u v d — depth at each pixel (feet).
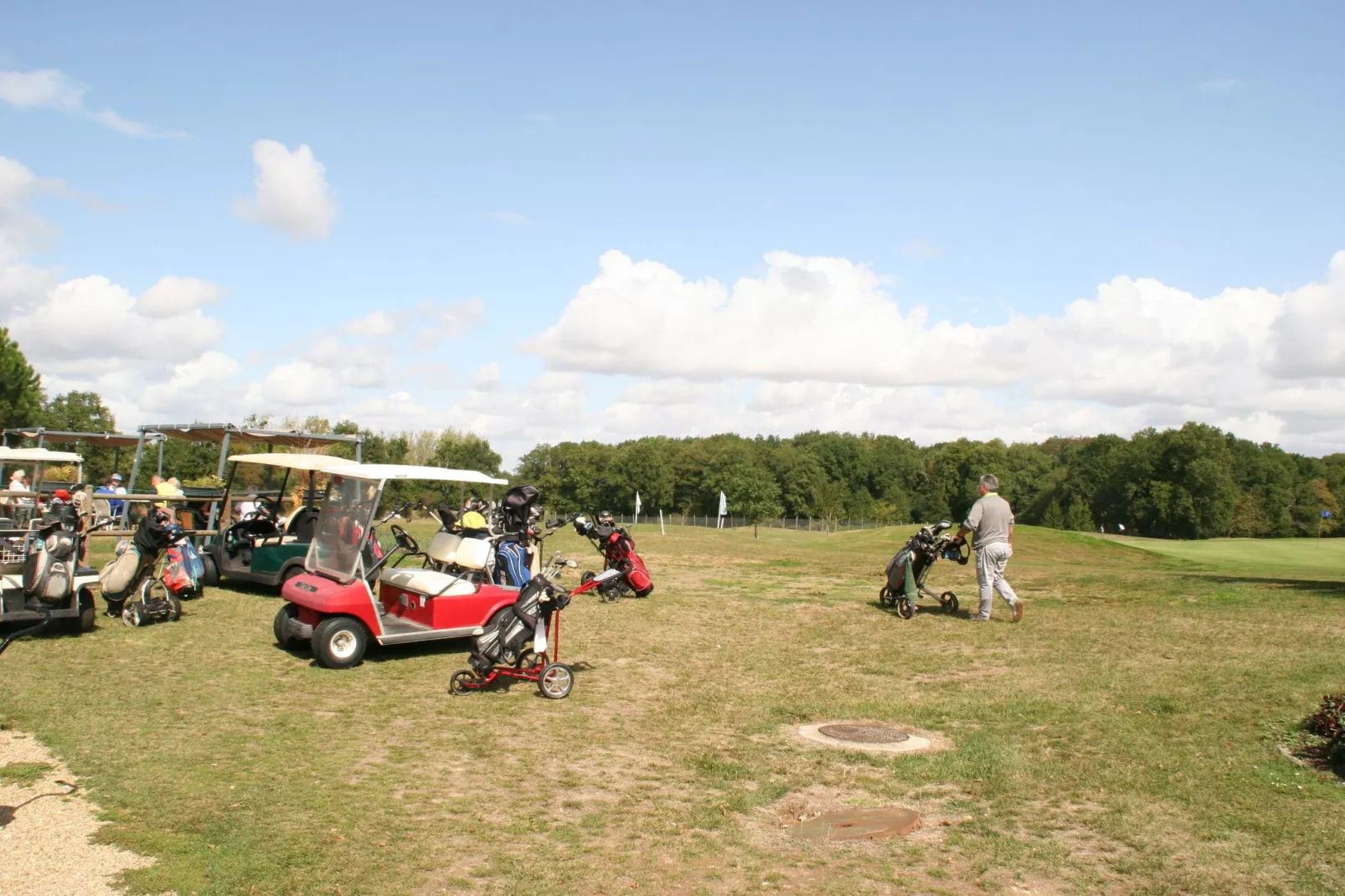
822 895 13.51
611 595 41.65
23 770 17.92
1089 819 16.31
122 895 12.84
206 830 15.28
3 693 23.86
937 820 16.53
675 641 32.50
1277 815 16.08
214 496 43.39
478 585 29.94
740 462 294.25
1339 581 45.98
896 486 337.72
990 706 23.70
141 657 28.63
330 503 30.60
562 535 91.40
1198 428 244.01
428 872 14.02
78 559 32.37
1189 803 16.78
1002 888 13.82
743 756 20.07
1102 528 249.55
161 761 18.80
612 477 299.17
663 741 21.11
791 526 295.69
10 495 32.37
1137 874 14.17
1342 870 14.03
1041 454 334.44
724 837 15.66
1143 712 22.38
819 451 337.11
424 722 22.36
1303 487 270.05
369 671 27.68
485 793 17.57
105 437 61.82
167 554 37.83
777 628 35.14
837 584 47.98
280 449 50.65
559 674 24.84
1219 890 13.58
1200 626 32.12
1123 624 33.55
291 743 20.39
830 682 26.73
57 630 32.40
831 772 19.07
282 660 28.76
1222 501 238.07
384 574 31.09
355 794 17.30
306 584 29.30
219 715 22.45
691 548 74.43
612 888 13.66
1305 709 21.43
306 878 13.64
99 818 15.66
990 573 35.83
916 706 24.04
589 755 19.98
